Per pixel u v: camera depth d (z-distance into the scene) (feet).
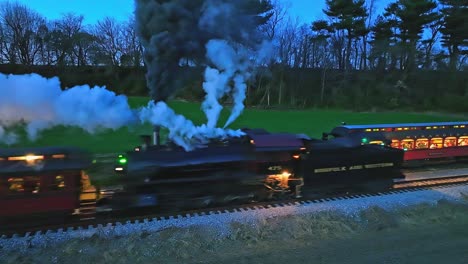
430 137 57.06
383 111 153.79
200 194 33.60
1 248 26.66
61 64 171.94
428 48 181.88
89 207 34.09
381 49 171.73
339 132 52.75
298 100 164.96
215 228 30.55
